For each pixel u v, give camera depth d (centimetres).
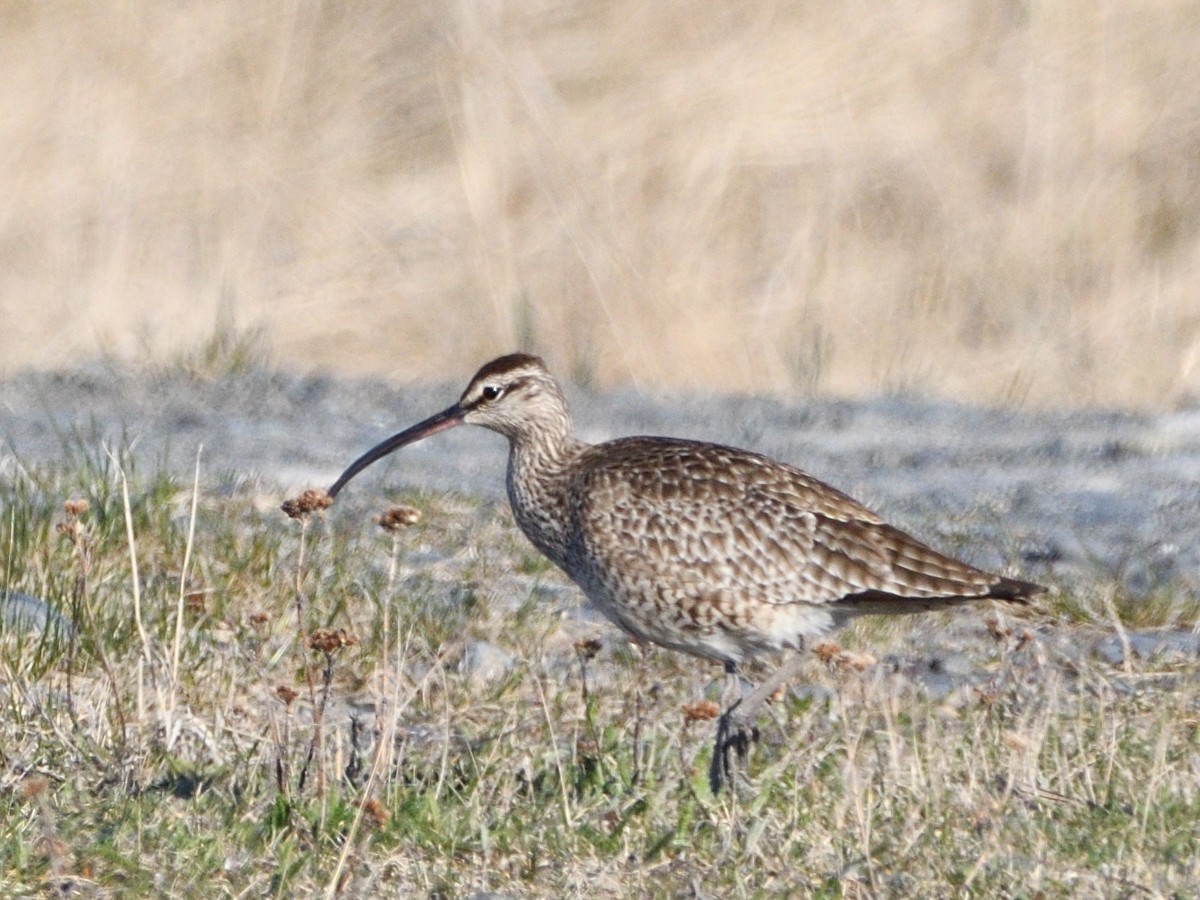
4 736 1062
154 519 1478
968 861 951
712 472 1199
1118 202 2600
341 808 973
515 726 1139
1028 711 1119
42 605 1246
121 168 2611
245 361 2291
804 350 2438
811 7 2803
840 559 1173
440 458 1920
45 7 2792
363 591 1379
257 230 2588
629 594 1208
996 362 2430
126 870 923
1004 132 2678
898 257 2580
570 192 2600
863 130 2675
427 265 2569
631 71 2741
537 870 951
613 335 2480
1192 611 1414
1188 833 980
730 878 941
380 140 2733
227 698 1163
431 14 2866
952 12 2789
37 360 2323
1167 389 2345
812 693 1232
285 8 2839
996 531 1648
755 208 2612
